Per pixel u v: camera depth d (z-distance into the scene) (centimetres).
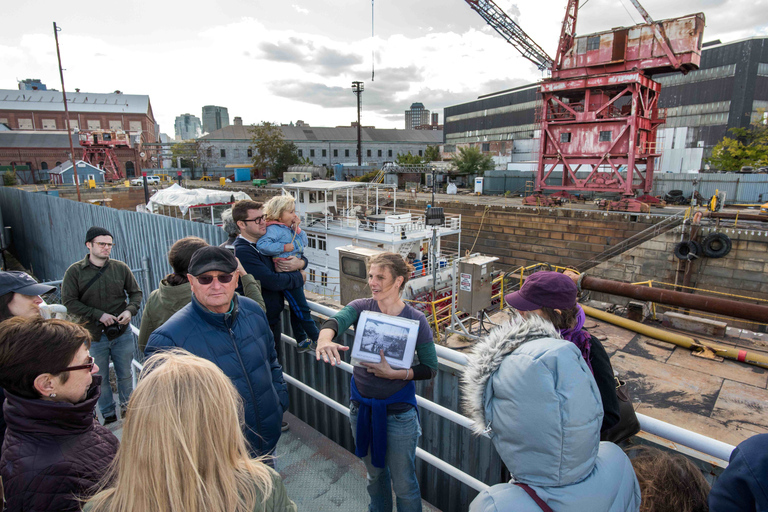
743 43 4206
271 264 308
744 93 4231
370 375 219
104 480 125
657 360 805
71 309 382
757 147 3325
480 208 2900
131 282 416
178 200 2195
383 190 4106
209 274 188
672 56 2411
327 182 2034
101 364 402
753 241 1830
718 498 123
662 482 132
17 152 7331
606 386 170
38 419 142
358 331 214
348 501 265
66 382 148
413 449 227
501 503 121
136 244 842
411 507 231
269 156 6738
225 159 7425
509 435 122
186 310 203
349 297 981
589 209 2705
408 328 209
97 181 5459
